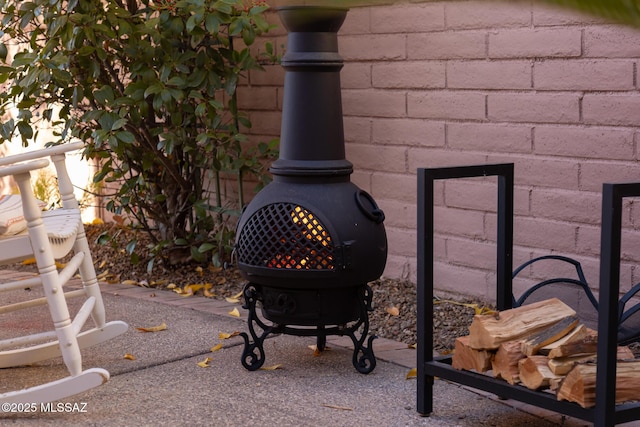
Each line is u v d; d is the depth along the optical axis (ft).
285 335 11.98
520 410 9.05
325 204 9.86
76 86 14.24
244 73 16.19
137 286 15.37
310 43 9.97
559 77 11.85
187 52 14.32
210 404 9.36
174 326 12.53
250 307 10.44
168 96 13.70
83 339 11.14
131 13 15.25
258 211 10.12
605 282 7.16
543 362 7.82
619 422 7.39
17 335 12.34
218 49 14.66
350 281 9.93
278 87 15.57
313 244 9.80
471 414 8.98
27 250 9.25
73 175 20.58
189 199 15.66
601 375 7.25
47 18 13.98
